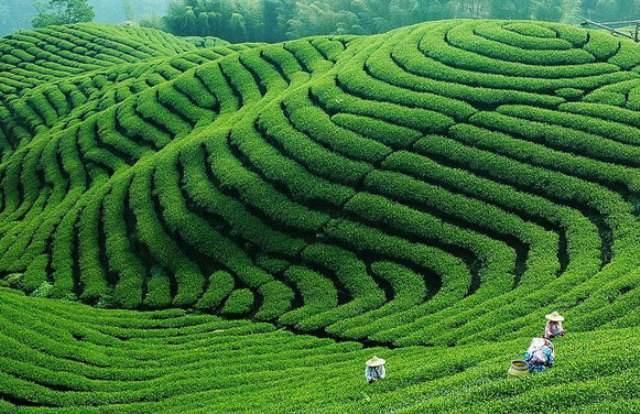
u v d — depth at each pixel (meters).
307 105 45.91
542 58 44.41
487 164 37.22
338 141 41.44
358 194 38.16
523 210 34.50
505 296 29.34
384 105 43.19
